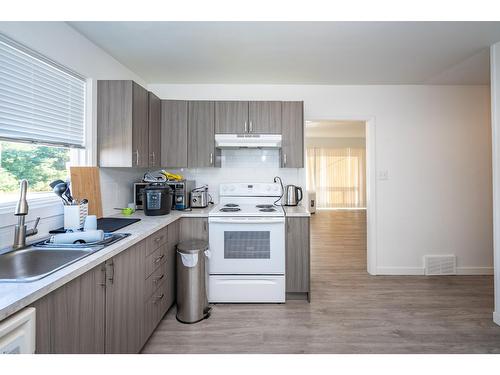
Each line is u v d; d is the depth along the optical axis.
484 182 3.13
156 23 1.84
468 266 3.13
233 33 1.98
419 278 3.00
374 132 3.11
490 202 3.14
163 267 2.05
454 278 3.01
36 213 1.55
